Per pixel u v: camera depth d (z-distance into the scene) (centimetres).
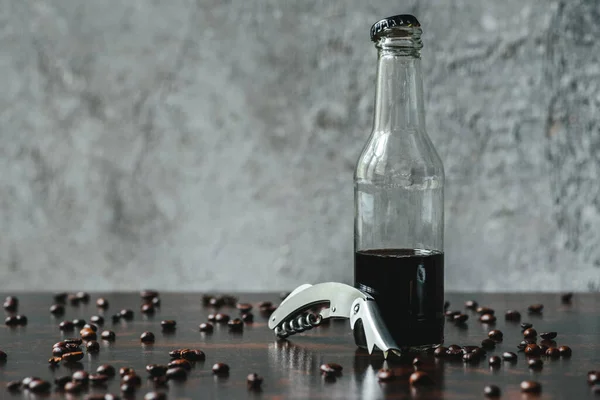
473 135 198
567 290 198
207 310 131
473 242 200
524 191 198
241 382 86
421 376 84
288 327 106
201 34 204
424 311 96
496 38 196
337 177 203
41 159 210
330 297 100
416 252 98
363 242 99
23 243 212
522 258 199
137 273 210
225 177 206
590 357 97
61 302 139
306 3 200
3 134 210
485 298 141
